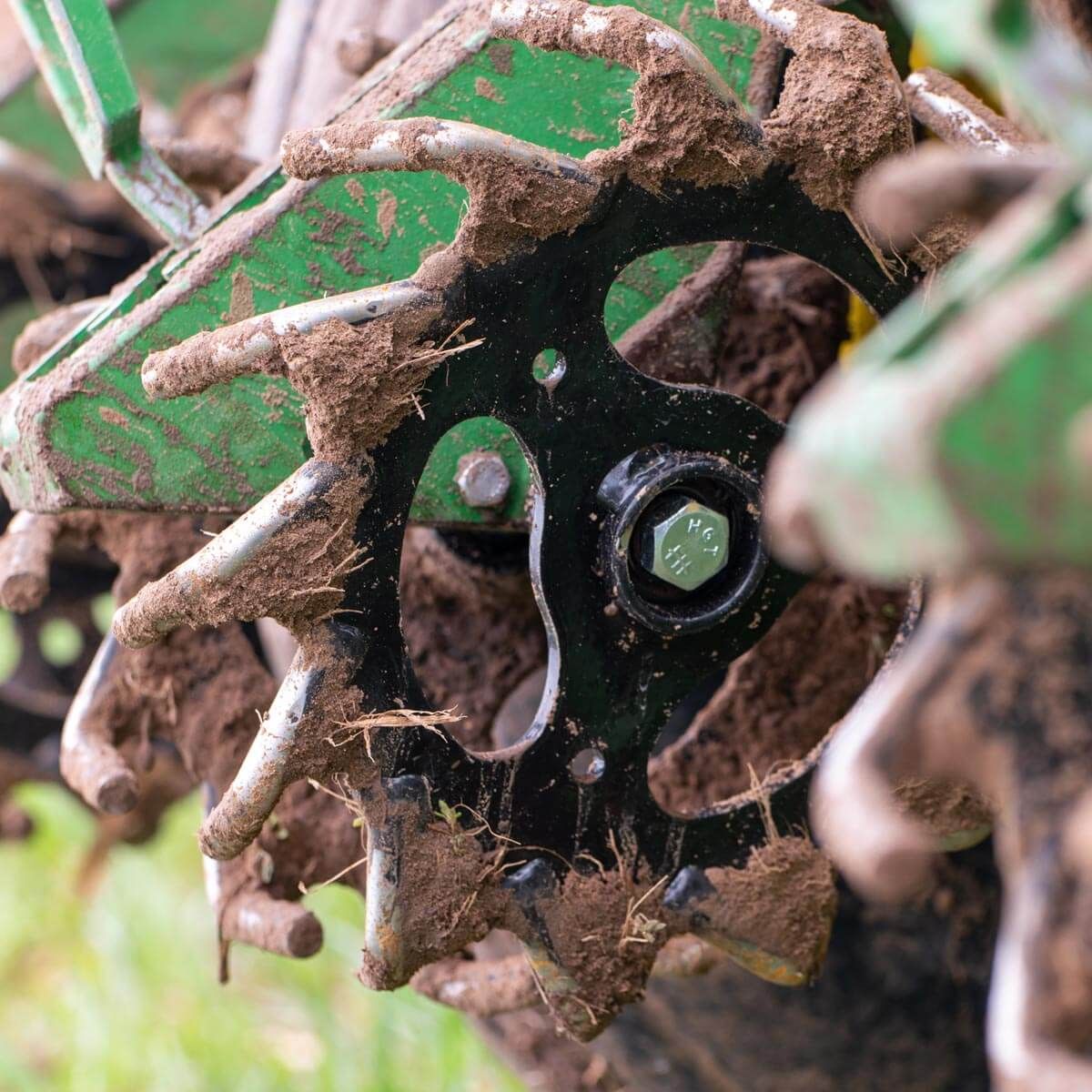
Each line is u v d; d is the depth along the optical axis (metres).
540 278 1.52
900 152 1.55
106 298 1.75
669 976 1.70
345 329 1.50
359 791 1.54
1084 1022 1.32
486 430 1.64
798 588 1.59
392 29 1.87
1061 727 1.33
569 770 1.57
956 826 1.56
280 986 2.96
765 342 1.77
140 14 2.09
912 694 1.34
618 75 1.62
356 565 1.52
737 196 1.54
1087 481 1.19
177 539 1.76
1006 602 1.33
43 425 1.60
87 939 3.23
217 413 1.61
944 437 1.18
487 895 1.56
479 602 1.76
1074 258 1.20
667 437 1.56
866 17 1.67
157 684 1.73
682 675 1.58
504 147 1.51
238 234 1.61
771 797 1.60
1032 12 1.37
